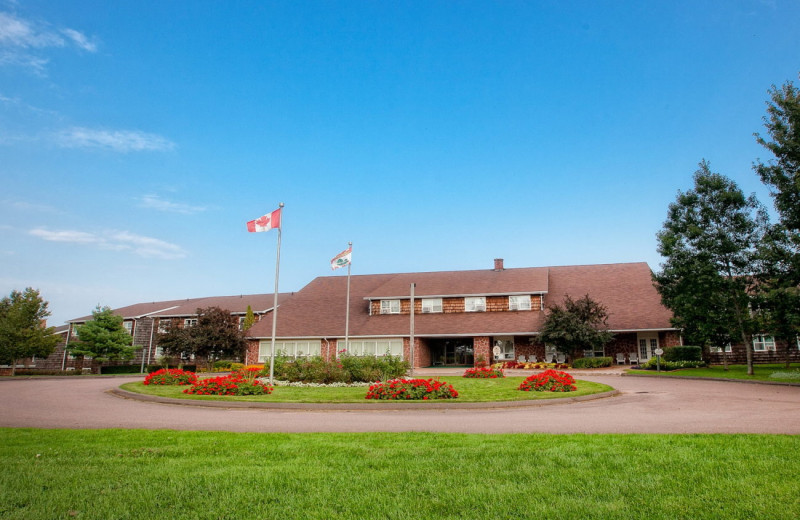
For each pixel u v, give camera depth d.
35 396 18.64
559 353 37.25
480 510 5.07
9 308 42.62
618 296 38.53
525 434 9.14
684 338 34.25
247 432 10.02
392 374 23.19
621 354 36.22
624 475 6.11
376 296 42.31
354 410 14.22
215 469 6.67
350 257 32.75
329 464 6.89
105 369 46.12
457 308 41.44
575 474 6.18
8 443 8.55
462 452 7.42
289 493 5.69
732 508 4.95
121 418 12.58
